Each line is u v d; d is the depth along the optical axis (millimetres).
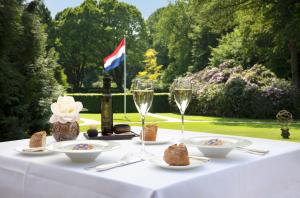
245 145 1504
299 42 13672
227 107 13875
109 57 12695
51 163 1327
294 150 1568
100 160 1380
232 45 20266
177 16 28500
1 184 1478
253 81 13867
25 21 6586
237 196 1240
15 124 5855
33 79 6449
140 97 1545
